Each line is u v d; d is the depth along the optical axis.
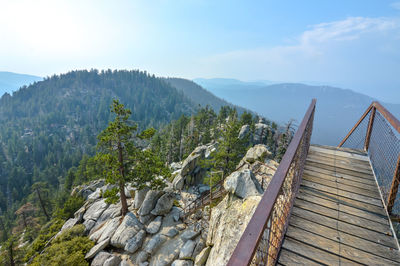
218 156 22.69
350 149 5.83
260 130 52.91
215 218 8.55
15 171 83.19
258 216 1.46
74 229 17.28
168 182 27.11
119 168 16.30
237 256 1.15
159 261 12.29
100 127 159.62
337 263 2.52
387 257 2.61
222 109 74.00
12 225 46.31
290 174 3.08
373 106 4.90
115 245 14.05
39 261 13.50
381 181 3.89
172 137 57.53
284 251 2.67
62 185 68.69
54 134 137.75
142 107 199.88
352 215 3.32
